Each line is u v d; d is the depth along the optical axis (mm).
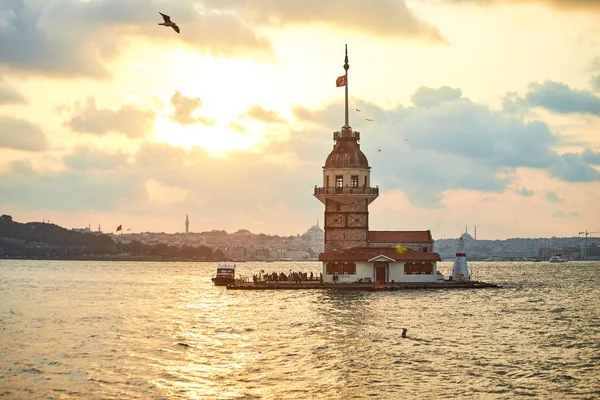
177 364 67188
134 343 78938
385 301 122312
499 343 78688
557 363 67562
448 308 113000
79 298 146000
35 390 57594
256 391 57469
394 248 149625
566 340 81312
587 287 189250
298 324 93375
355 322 94812
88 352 73250
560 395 56188
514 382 60094
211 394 56594
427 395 56094
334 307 113312
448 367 65562
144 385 59312
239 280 180500
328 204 150875
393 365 66312
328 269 148375
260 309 112562
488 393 56688
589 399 55125
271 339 81250
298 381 60438
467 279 165500
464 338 82000
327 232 150875
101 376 62250
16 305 126938
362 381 60344
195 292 163125
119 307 122625
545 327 92562
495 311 110938
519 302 129000
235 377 61938
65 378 61531
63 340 81125
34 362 68062
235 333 86250
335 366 65938
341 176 150250
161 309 117938
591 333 87125
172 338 82562
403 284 145875
